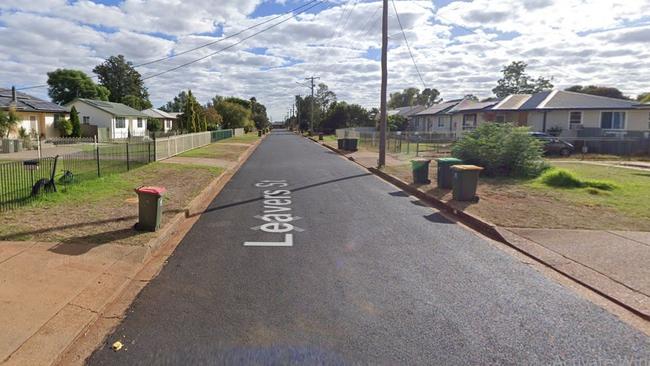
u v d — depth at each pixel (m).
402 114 72.38
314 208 9.96
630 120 33.22
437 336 3.93
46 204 9.05
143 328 4.04
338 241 7.13
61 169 15.47
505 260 6.20
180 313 4.36
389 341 3.83
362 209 9.88
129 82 91.00
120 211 8.52
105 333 3.95
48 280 5.00
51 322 4.03
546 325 4.18
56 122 40.47
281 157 25.67
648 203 10.09
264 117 135.38
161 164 18.36
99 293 4.73
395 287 5.11
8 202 9.13
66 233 6.84
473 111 41.22
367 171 18.19
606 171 17.03
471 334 3.97
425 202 10.84
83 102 46.03
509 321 4.25
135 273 5.49
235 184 14.00
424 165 13.33
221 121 71.56
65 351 3.61
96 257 5.82
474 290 5.05
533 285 5.23
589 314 4.43
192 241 7.10
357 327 4.08
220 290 4.97
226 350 3.65
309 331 4.00
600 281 5.29
